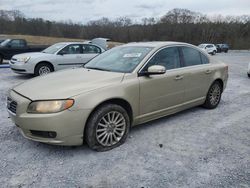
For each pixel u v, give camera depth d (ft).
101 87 11.67
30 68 31.53
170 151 12.05
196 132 14.38
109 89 11.82
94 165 10.71
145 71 13.42
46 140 10.91
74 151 11.87
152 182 9.61
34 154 11.56
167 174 10.13
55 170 10.31
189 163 10.98
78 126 10.96
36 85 12.14
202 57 17.61
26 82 13.10
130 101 12.70
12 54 50.08
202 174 10.16
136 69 13.23
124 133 12.66
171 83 14.65
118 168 10.52
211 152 12.01
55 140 10.82
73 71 14.26
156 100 14.03
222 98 22.70
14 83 29.12
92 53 36.06
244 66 57.21
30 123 10.77
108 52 16.39
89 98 11.12
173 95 14.99
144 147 12.42
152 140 13.21
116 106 12.05
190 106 16.76
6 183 9.43
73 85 11.66
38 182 9.53
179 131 14.47
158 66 13.07
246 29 247.91
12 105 11.66
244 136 13.96
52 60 32.53
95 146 11.72
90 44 36.14
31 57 31.73
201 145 12.75
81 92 11.09
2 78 32.71
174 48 15.60
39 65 32.09
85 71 13.96
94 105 11.18
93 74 13.12
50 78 13.05
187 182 9.62
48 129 10.62
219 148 12.44
